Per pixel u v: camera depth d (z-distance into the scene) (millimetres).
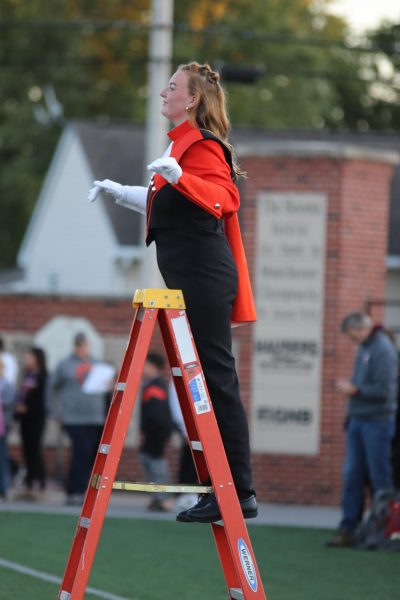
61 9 110875
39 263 93438
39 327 54312
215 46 104688
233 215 16750
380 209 49656
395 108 127562
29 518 40156
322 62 107500
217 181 15852
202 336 16219
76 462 45156
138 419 51844
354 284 48906
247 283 16906
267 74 104500
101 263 82688
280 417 48750
